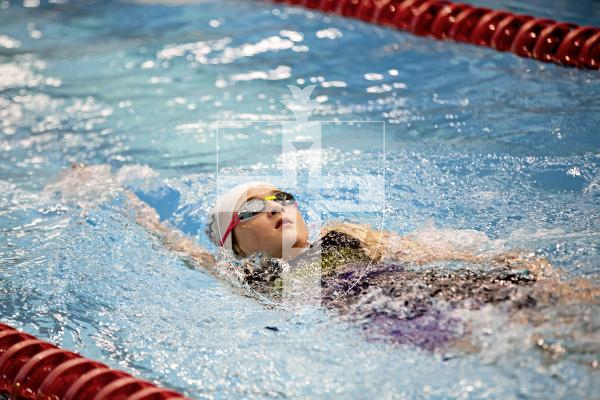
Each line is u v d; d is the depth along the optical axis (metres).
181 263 5.66
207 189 6.75
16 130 8.22
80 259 5.76
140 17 12.07
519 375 3.83
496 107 7.70
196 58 10.06
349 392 4.03
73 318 5.06
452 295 4.41
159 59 10.12
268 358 4.42
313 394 4.08
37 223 6.36
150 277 5.49
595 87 7.87
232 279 5.36
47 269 5.64
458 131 7.30
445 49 9.55
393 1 10.65
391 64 9.26
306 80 9.05
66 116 8.52
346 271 5.02
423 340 4.20
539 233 5.35
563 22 9.40
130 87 9.25
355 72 9.12
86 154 7.59
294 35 10.60
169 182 6.93
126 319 5.01
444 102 7.99
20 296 5.33
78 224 6.29
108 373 4.32
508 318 4.15
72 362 4.44
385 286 4.70
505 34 9.32
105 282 5.45
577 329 4.02
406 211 6.01
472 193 6.16
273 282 5.19
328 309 4.73
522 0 10.95
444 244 5.32
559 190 6.00
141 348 4.69
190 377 4.38
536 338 4.00
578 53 8.53
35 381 4.43
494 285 4.47
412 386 3.97
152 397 4.05
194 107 8.53
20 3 13.28
